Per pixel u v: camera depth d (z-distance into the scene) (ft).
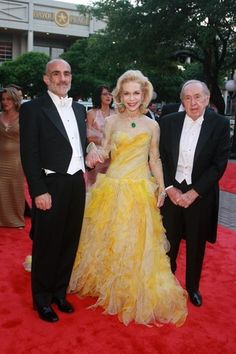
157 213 11.00
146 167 10.98
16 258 14.43
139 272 10.33
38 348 8.91
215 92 55.62
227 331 9.96
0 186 17.63
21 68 97.09
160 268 10.75
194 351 9.01
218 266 14.34
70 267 10.78
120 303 10.39
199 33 45.60
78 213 10.41
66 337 9.37
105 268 10.67
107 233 10.67
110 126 11.00
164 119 11.02
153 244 10.57
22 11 143.23
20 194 17.95
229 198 26.43
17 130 17.44
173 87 80.64
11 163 17.63
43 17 146.51
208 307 11.21
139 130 10.66
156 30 48.16
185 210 10.89
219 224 20.07
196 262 11.19
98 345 9.08
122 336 9.48
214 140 10.49
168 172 10.89
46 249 10.12
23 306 10.86
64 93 9.89
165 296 10.41
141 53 52.39
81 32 152.25
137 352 8.87
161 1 46.06
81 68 94.79
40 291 10.42
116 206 10.65
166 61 55.72
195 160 10.53
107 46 56.65
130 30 51.29
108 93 15.20
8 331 9.58
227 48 58.18
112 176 11.02
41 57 98.78
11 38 149.79
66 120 10.00
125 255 10.32
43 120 9.70
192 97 10.14
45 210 9.86
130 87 10.28
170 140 10.74
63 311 10.53
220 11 41.91
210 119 10.56
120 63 57.82
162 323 10.19
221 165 10.50
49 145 9.78
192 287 11.43
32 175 9.53
